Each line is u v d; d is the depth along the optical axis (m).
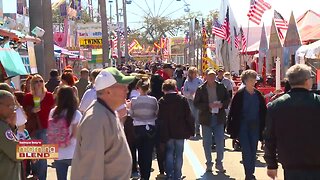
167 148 9.88
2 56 11.39
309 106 5.26
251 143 9.50
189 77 15.80
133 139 9.70
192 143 14.98
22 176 5.88
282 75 21.12
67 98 7.33
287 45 20.05
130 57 72.62
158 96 12.84
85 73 12.84
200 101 10.84
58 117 7.28
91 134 4.21
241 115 9.48
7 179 5.39
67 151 7.25
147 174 9.86
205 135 10.89
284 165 5.34
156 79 12.95
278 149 5.39
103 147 4.21
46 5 17.00
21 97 9.12
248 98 9.46
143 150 9.80
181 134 9.70
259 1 23.66
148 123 9.70
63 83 10.69
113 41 55.91
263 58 25.48
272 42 23.52
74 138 7.31
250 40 34.47
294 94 5.38
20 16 28.55
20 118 7.56
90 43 41.75
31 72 14.47
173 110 9.69
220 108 10.79
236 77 24.94
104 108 4.37
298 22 23.33
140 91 9.83
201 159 12.48
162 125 9.72
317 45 16.05
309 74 5.43
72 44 41.28
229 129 9.62
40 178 8.60
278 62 13.88
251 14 23.97
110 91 4.43
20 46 14.15
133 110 9.72
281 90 13.47
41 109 9.09
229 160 12.23
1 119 5.48
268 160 5.54
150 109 9.70
